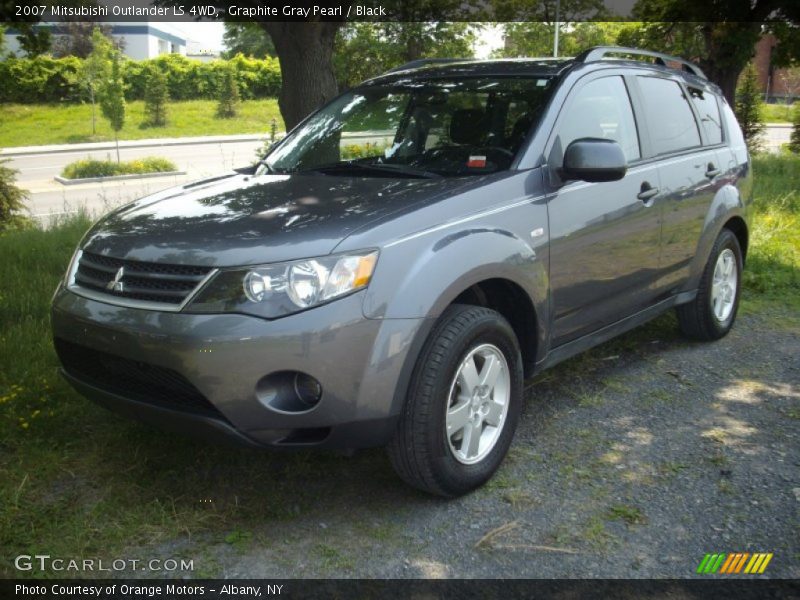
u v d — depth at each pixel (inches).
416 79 172.6
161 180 1064.2
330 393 108.0
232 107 1936.5
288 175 154.2
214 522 118.5
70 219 403.9
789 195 423.2
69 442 141.7
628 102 169.5
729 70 740.0
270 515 120.7
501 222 129.3
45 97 1980.8
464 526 117.5
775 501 123.6
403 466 118.3
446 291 116.1
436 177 139.1
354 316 108.0
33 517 118.6
